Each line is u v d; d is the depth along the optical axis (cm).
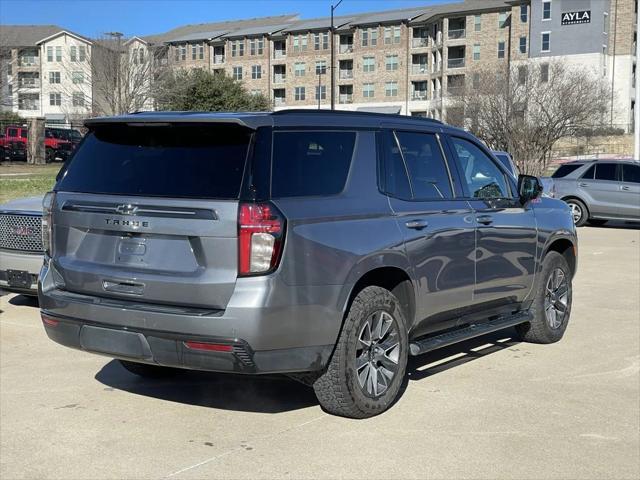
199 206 425
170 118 452
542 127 3819
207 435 461
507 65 4806
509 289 627
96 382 571
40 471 408
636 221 1844
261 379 584
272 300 418
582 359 646
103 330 451
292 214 433
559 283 704
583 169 1884
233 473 404
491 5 7781
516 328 704
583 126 4069
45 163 4541
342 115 500
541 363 632
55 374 590
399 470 409
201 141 453
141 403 522
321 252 443
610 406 521
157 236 440
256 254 418
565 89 3884
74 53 7825
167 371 588
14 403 520
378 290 487
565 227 703
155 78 5441
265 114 452
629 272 1146
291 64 9469
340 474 402
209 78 6219
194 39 9938
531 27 7375
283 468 410
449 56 8094
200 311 424
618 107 6825
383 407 494
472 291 575
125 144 479
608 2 7131
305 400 532
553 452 438
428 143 566
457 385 567
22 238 766
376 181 502
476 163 616
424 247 519
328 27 9112
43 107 9175
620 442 455
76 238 475
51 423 481
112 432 465
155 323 430
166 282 430
